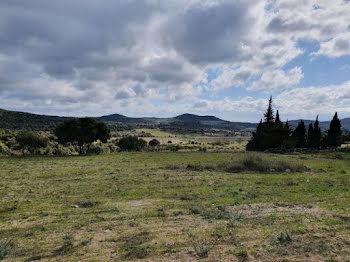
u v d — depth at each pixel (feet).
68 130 149.59
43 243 21.08
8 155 135.44
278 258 17.57
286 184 50.11
